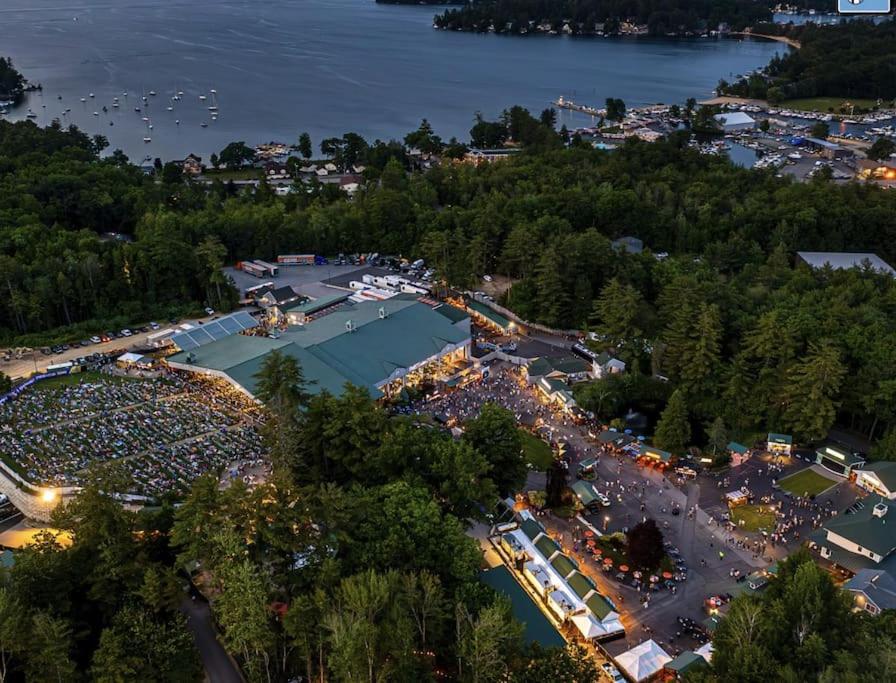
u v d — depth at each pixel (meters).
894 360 160.62
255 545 101.81
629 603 117.62
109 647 87.56
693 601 117.94
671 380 183.50
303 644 92.19
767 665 89.31
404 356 183.25
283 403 136.88
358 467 129.50
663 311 198.38
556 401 177.88
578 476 150.38
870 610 110.75
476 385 186.50
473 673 91.06
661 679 101.94
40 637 88.50
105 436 153.12
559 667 89.88
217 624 104.44
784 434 164.00
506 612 96.25
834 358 156.25
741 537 132.88
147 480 137.50
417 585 100.69
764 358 171.50
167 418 161.25
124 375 182.88
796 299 196.50
